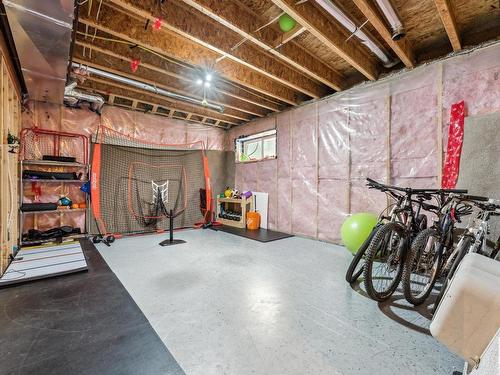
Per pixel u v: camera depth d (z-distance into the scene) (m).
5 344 1.53
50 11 1.84
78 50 3.20
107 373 1.31
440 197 2.32
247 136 5.96
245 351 1.49
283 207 5.07
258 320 1.82
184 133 5.94
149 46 2.81
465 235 2.01
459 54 2.85
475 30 2.84
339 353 1.48
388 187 2.30
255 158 5.90
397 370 1.34
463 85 2.82
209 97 4.61
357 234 3.09
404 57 2.99
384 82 3.51
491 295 0.96
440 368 1.36
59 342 1.56
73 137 4.54
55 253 3.42
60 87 3.29
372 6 2.35
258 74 3.98
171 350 1.49
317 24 2.48
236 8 2.46
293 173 4.87
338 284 2.48
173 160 5.74
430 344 1.57
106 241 4.06
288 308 2.00
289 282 2.52
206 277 2.64
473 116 2.72
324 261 3.20
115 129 4.97
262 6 2.50
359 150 3.82
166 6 2.40
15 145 2.92
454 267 1.89
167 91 4.22
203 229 5.48
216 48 2.84
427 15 2.60
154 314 1.90
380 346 1.55
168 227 5.52
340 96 4.05
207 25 2.74
